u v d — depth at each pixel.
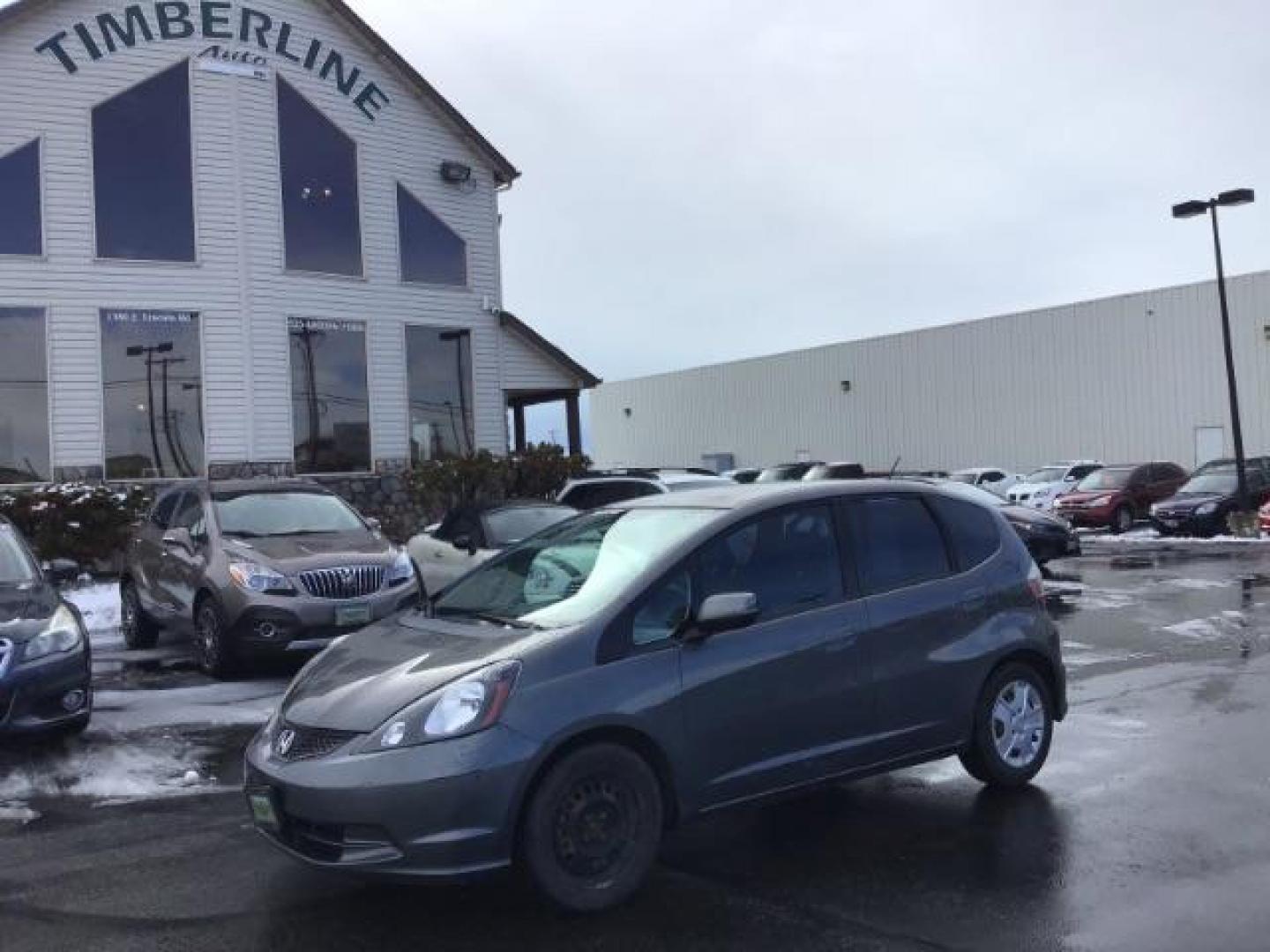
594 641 4.78
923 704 5.70
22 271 17.39
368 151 20.58
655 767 4.86
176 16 18.64
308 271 19.72
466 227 21.89
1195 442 32.50
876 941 4.30
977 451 38.41
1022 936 4.32
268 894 4.91
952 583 5.95
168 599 11.16
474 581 5.95
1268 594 14.42
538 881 4.48
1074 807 5.86
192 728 8.10
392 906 4.75
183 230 18.62
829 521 5.68
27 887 5.02
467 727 4.45
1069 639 11.35
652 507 5.83
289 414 19.38
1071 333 35.62
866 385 42.34
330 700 4.76
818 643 5.32
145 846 5.57
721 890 4.86
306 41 19.89
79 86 17.86
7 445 17.31
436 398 21.27
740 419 47.81
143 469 18.17
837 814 5.87
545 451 20.64
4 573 8.20
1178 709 8.12
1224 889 4.72
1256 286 31.20
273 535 10.73
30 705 7.08
